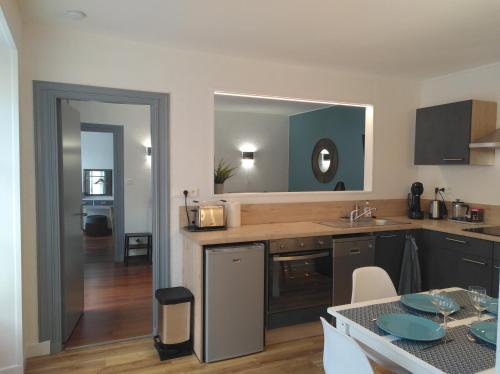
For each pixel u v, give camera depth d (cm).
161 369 267
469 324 166
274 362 278
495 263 300
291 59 344
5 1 193
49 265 283
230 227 331
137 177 586
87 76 289
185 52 320
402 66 367
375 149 411
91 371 263
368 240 336
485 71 364
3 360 243
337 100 387
